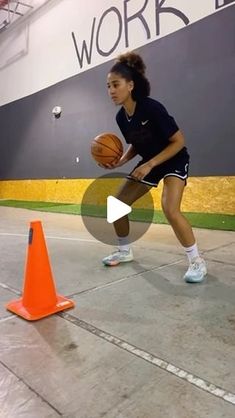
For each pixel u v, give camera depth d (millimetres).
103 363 1368
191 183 5344
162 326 1662
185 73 5293
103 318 1773
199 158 5238
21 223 5141
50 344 1532
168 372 1293
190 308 1850
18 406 1131
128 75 2146
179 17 5285
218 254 2893
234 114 4777
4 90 9727
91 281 2346
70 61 7418
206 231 3943
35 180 8820
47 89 8133
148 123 2201
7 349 1500
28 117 8859
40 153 8570
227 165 4922
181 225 2201
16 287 2309
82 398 1164
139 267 2611
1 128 10016
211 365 1328
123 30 6188
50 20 7848
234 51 4695
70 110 7551
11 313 1873
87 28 6930
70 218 5473
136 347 1480
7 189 9992
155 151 2336
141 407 1110
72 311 1869
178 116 5461
